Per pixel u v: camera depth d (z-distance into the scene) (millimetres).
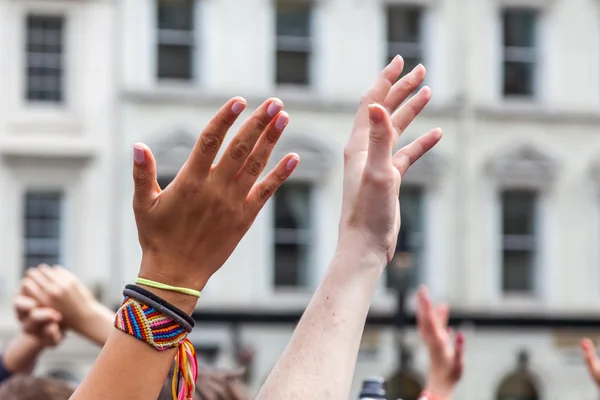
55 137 27047
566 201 29641
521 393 29578
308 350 2232
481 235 29156
